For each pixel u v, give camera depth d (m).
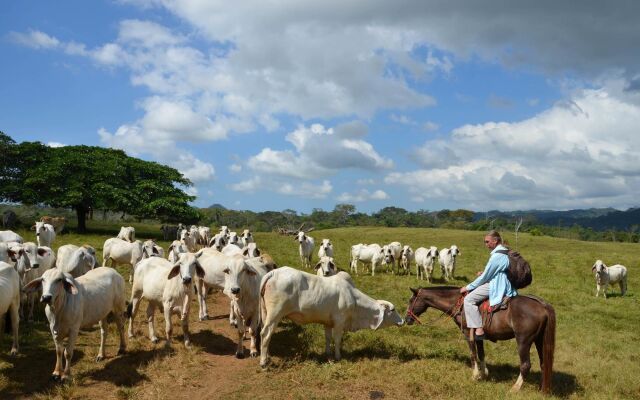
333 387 8.53
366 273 24.14
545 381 8.28
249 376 8.91
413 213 150.12
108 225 50.66
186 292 9.98
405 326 13.40
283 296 9.28
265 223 106.62
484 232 71.00
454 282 22.00
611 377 9.86
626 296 21.03
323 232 69.81
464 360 10.45
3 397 7.71
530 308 8.43
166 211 41.44
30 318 11.56
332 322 9.87
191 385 8.52
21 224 37.59
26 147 40.91
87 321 8.82
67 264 12.11
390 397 8.24
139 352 9.94
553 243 56.84
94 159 42.78
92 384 8.41
